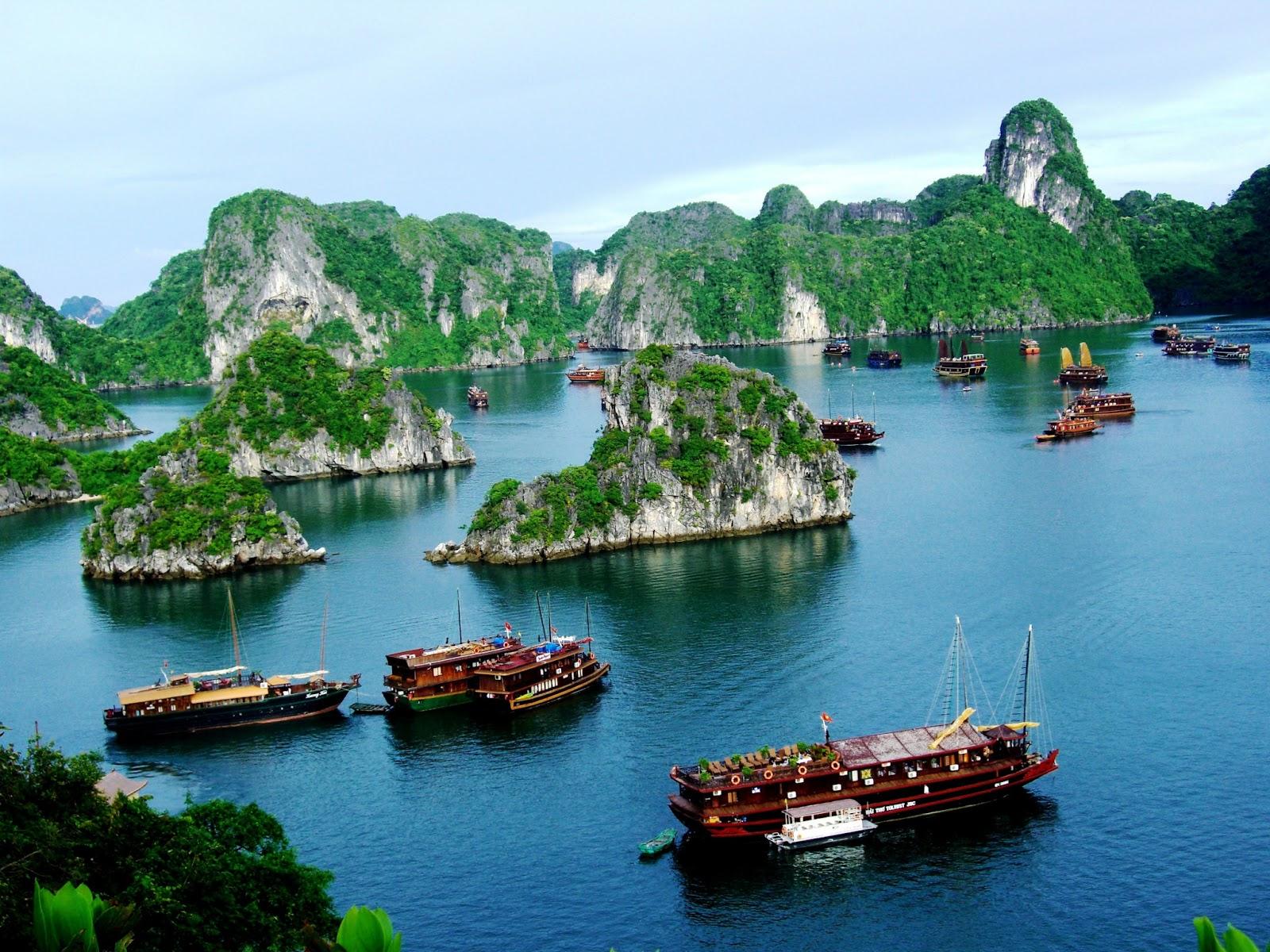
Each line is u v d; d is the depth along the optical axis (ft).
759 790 315.78
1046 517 638.53
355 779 361.51
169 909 210.38
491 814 335.26
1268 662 412.98
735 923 282.36
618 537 612.29
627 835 320.70
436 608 521.24
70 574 628.28
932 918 281.54
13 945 175.32
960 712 380.37
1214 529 594.24
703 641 456.86
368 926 99.81
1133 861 299.17
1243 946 89.81
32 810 226.79
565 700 410.52
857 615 480.23
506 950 275.39
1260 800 322.55
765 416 643.86
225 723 406.82
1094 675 408.05
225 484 637.71
